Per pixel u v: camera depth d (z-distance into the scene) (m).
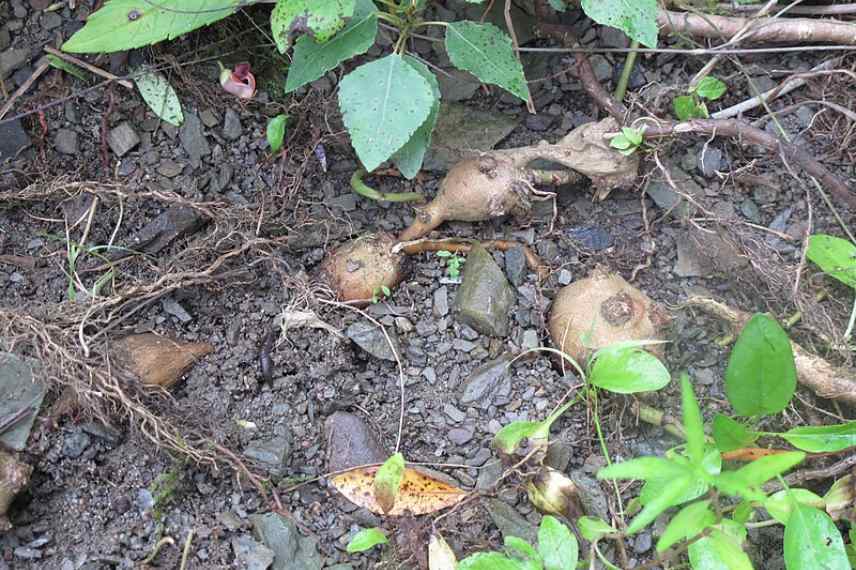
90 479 0.84
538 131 0.93
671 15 0.93
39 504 0.84
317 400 0.87
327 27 0.83
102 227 0.90
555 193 0.90
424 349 0.88
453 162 0.92
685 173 0.92
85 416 0.85
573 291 0.87
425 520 0.84
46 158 0.92
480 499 0.84
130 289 0.87
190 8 0.89
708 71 0.92
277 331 0.88
